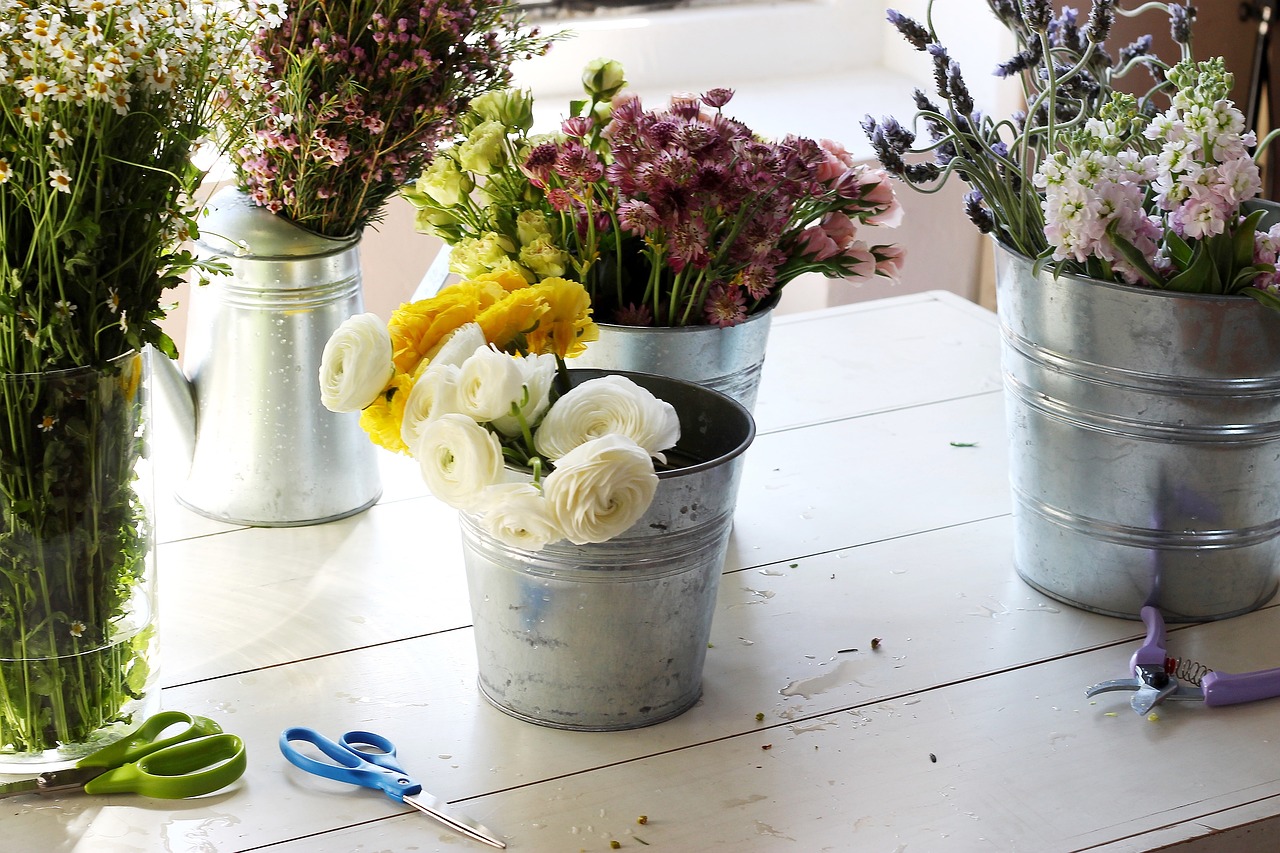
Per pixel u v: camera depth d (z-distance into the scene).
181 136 0.69
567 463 0.66
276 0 0.91
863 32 2.25
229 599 0.94
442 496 0.70
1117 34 1.97
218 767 0.73
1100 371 0.85
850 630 0.92
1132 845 0.71
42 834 0.70
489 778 0.75
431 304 0.76
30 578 0.71
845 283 2.01
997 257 0.92
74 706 0.74
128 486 0.74
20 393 0.67
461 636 0.90
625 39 2.08
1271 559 0.94
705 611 0.80
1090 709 0.83
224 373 1.01
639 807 0.73
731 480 0.76
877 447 1.19
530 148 0.95
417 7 0.93
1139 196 0.79
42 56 0.62
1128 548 0.91
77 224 0.64
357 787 0.75
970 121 0.93
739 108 2.03
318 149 0.93
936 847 0.70
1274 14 1.95
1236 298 0.79
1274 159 2.00
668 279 0.97
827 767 0.77
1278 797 0.75
